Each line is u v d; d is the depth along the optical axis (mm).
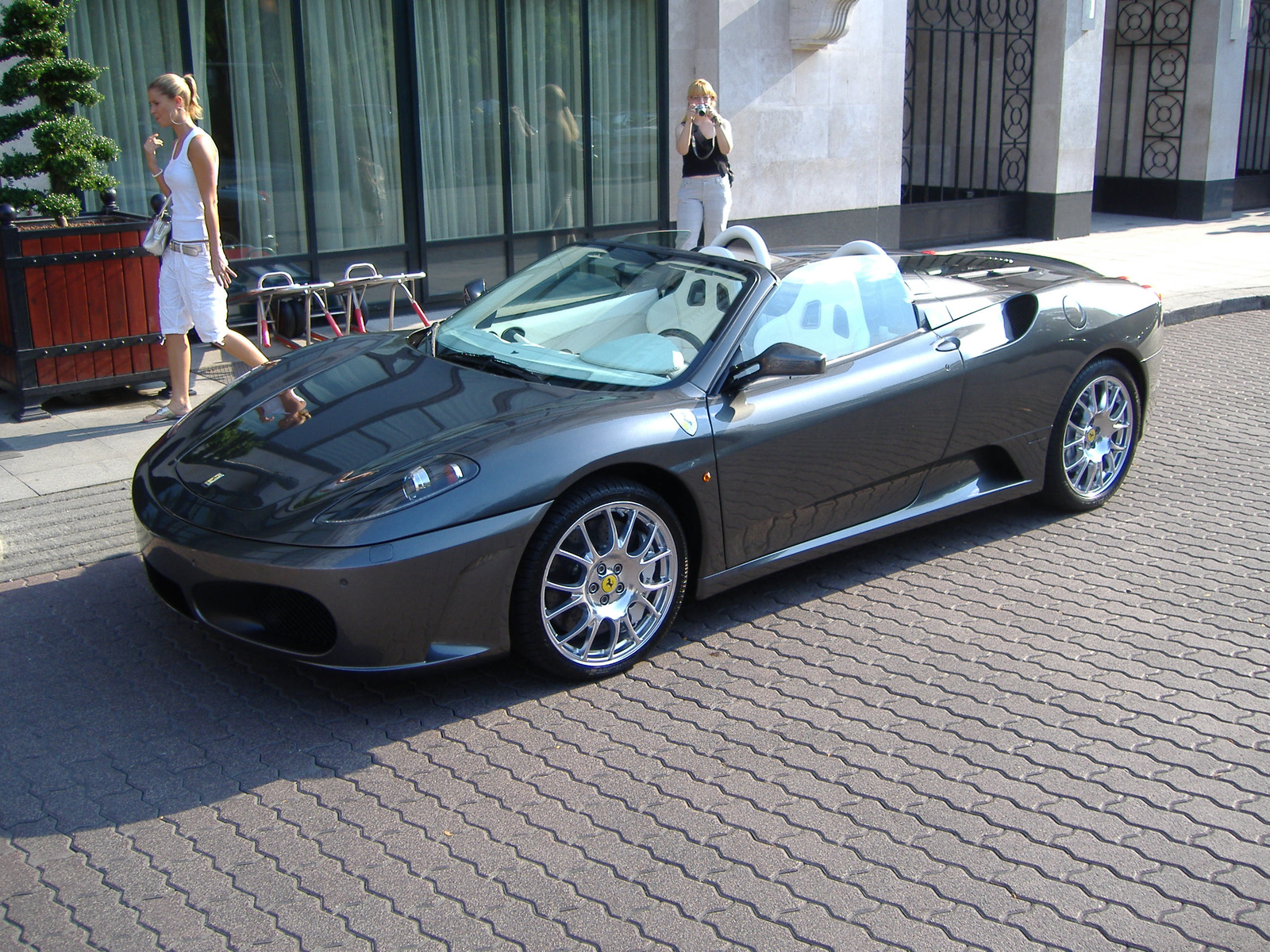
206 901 2725
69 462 5816
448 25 9352
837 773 3270
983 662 3924
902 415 4461
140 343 6785
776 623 4238
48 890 2760
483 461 3488
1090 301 5195
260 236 8758
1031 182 14320
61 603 4309
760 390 4125
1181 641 4070
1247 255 12836
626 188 10797
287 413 4020
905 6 11953
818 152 11609
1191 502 5492
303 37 8602
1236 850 2930
